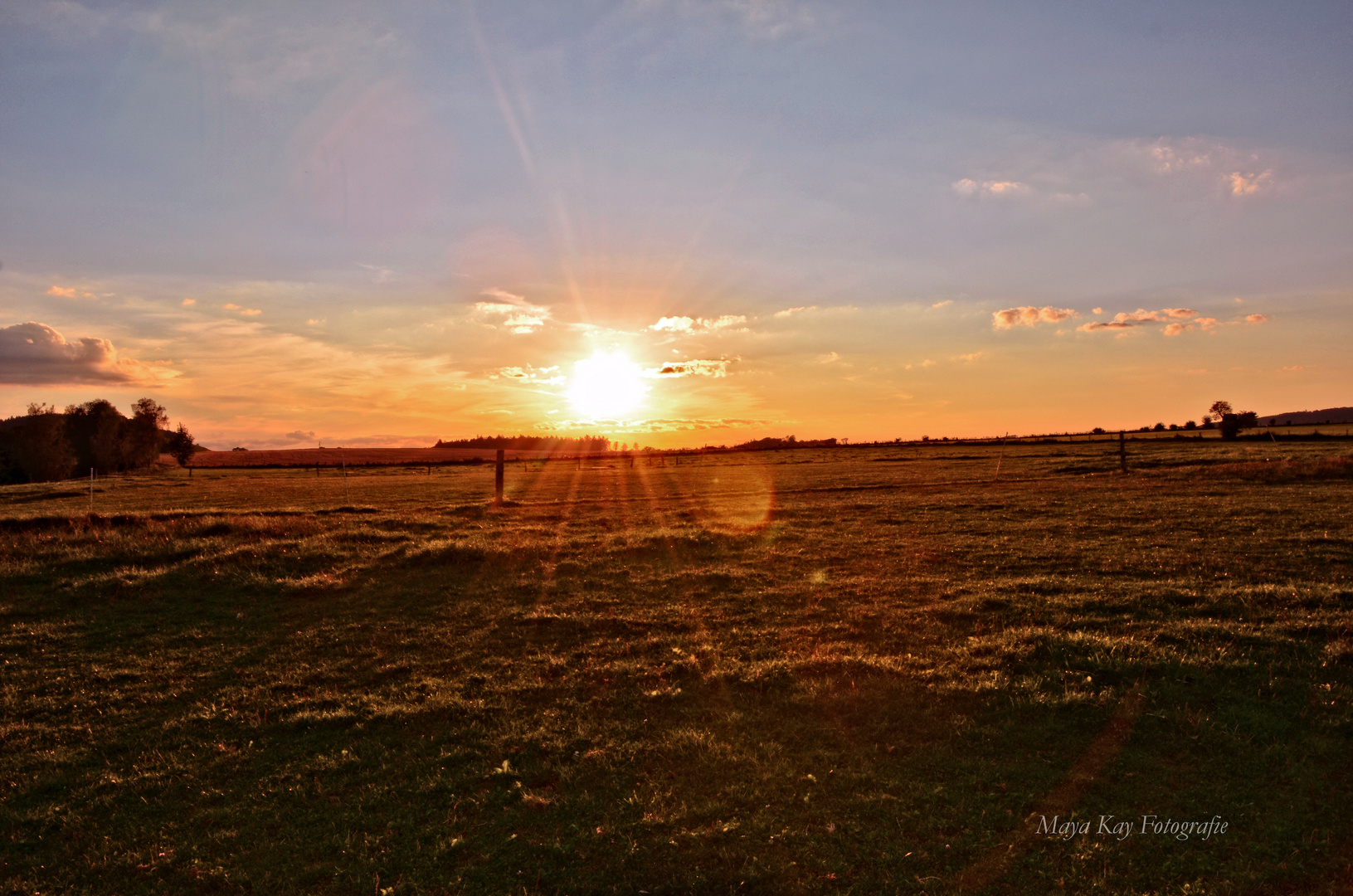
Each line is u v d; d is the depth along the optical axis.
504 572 17.22
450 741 8.37
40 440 90.56
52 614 14.55
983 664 9.55
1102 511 24.25
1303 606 11.27
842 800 6.69
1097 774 6.90
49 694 10.58
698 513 29.20
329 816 6.91
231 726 9.20
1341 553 15.48
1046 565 16.11
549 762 7.73
